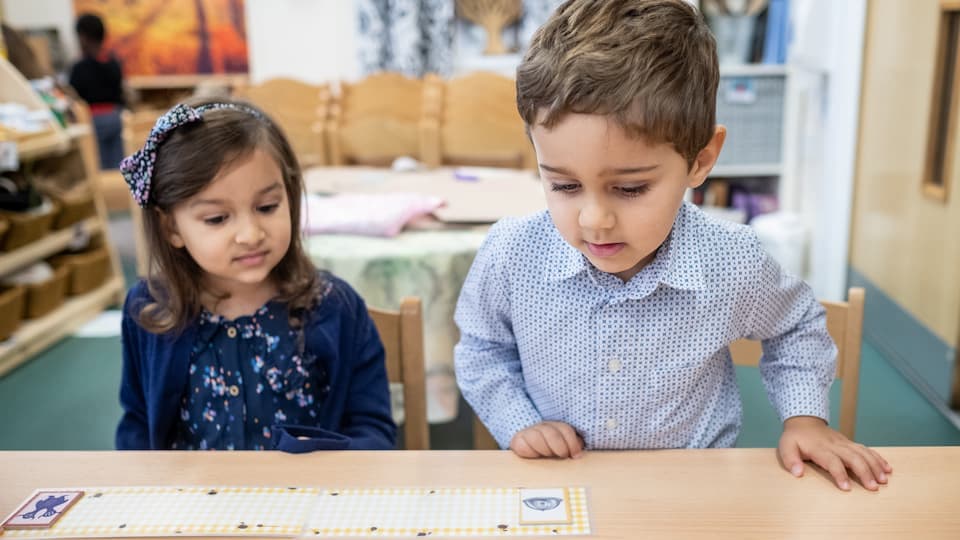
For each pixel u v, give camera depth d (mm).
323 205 2035
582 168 718
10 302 2893
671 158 728
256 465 855
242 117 1072
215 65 5523
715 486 796
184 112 1044
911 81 2609
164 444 1165
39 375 2879
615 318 949
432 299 1814
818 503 765
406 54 4598
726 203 3793
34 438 2432
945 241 2406
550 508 760
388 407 1210
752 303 950
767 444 2273
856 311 1152
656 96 693
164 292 1123
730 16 3518
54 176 3357
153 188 1071
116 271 3650
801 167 3545
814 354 978
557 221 771
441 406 1870
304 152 2938
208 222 1054
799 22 3188
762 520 739
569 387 1005
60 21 5461
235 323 1151
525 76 746
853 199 3094
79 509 778
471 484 808
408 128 2881
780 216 3459
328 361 1175
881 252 2881
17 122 2906
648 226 743
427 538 722
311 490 804
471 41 4660
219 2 5418
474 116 2840
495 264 988
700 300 930
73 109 3420
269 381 1156
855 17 2930
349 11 4848
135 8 5430
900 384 2619
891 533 718
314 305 1175
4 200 2914
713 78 771
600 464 842
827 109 3127
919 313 2596
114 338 3207
